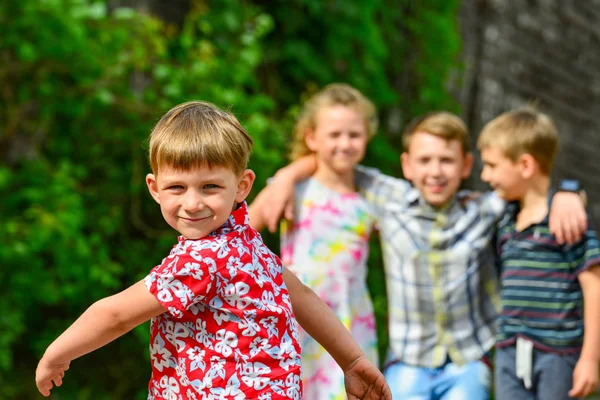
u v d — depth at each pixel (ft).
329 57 23.81
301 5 23.34
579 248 13.64
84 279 18.84
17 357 19.44
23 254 17.63
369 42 24.27
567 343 13.64
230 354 7.52
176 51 21.77
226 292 7.58
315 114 15.12
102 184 20.36
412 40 27.20
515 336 13.88
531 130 13.97
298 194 15.08
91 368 20.53
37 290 18.34
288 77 23.66
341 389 14.30
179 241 7.86
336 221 14.89
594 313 13.34
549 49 37.76
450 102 28.37
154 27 19.89
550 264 13.76
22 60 18.63
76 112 19.49
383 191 15.21
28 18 18.29
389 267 14.85
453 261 14.38
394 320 14.69
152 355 7.89
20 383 19.31
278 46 23.22
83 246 18.34
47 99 19.24
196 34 21.79
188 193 7.57
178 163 7.51
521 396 13.88
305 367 14.39
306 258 14.79
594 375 13.26
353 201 15.10
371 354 14.90
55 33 18.70
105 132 20.17
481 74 32.65
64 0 18.65
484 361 14.23
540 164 14.03
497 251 14.55
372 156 24.35
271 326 7.70
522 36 35.60
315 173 15.34
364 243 15.07
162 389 7.80
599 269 13.44
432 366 14.29
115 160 20.57
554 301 13.67
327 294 14.67
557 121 38.34
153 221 21.08
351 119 14.90
